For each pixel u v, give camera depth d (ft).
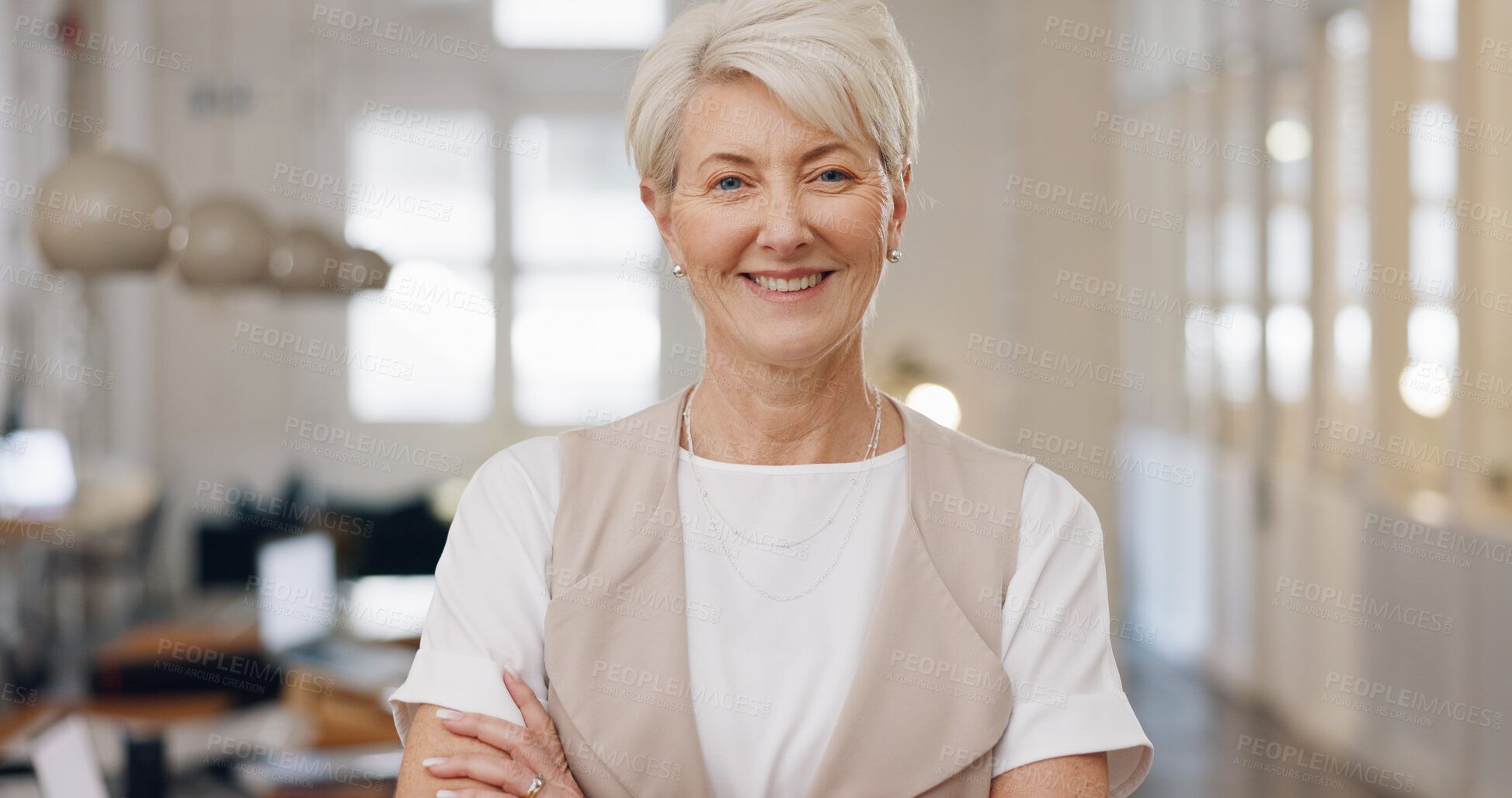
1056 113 20.58
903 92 3.98
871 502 4.16
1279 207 18.71
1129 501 25.18
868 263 3.90
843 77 3.75
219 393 27.91
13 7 21.29
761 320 3.91
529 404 28.86
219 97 27.71
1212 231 21.07
